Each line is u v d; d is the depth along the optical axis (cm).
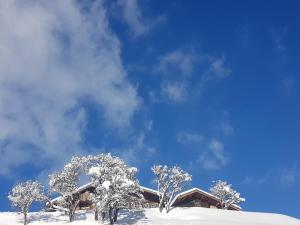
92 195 6234
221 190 8112
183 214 6919
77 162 6494
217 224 6088
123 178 6078
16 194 6300
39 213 6975
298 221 7212
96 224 6088
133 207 6856
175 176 7162
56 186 6456
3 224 6347
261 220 6888
